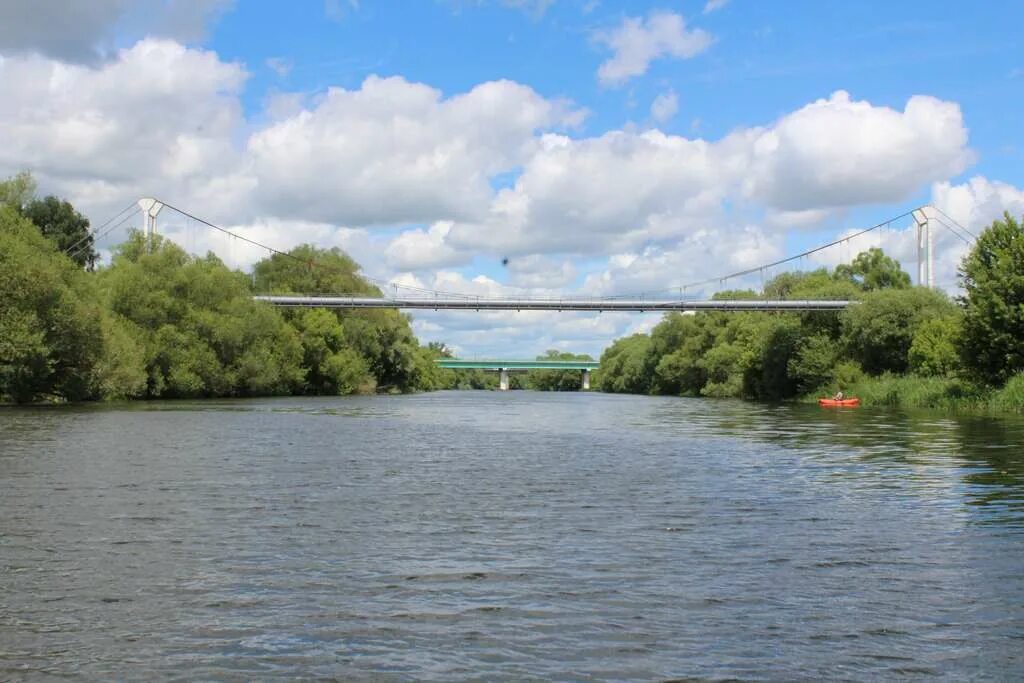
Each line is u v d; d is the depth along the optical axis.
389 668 6.94
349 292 100.12
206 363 65.00
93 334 50.78
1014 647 7.43
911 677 6.80
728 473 19.20
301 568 10.00
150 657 7.17
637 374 137.38
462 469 19.97
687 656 7.20
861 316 64.19
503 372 199.62
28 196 53.22
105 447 24.31
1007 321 41.72
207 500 14.85
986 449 24.03
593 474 19.03
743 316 95.81
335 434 30.97
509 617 8.18
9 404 49.28
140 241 69.06
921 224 92.31
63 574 9.71
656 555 10.70
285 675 6.80
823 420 40.41
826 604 8.62
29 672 6.86
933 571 9.91
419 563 10.26
